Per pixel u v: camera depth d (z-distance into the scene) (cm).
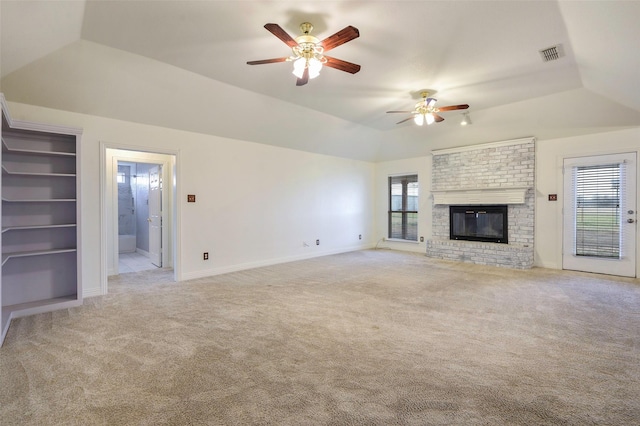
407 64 345
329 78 385
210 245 492
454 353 233
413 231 736
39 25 241
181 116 437
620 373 204
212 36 289
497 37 289
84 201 378
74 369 211
